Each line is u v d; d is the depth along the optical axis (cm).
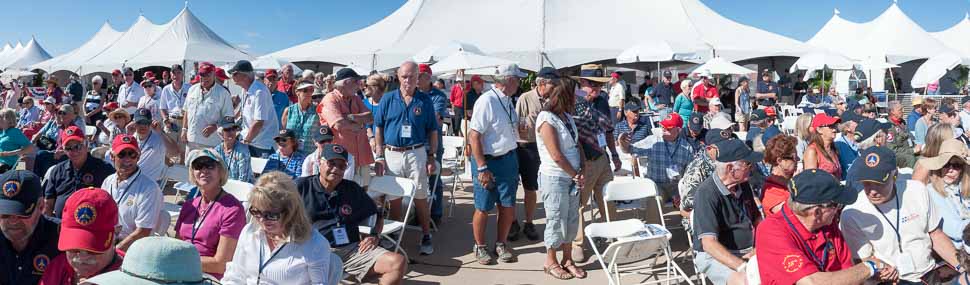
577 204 483
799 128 626
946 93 1941
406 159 555
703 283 400
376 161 555
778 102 1612
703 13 1934
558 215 475
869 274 301
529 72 1605
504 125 508
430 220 637
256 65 1656
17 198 282
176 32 2286
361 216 416
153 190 405
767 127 758
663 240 423
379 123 566
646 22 1784
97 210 264
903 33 2283
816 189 294
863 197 347
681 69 1772
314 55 1758
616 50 1608
